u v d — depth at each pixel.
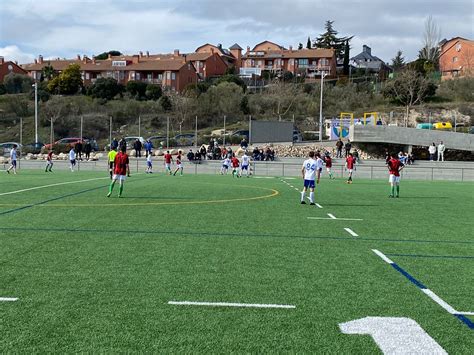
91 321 5.41
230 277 7.36
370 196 21.41
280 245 9.94
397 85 75.06
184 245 9.71
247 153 43.56
